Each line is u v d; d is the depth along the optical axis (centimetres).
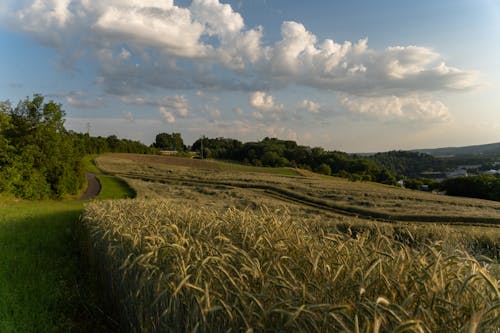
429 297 182
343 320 175
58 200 2867
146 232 411
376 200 3391
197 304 212
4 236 823
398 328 127
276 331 182
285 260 273
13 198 2359
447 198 4059
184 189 4044
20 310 388
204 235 353
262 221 379
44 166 2770
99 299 467
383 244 289
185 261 258
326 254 264
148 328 285
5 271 525
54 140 2953
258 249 292
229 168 7856
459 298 186
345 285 207
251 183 4619
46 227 1013
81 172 3694
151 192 3419
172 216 543
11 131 2728
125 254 364
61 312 413
